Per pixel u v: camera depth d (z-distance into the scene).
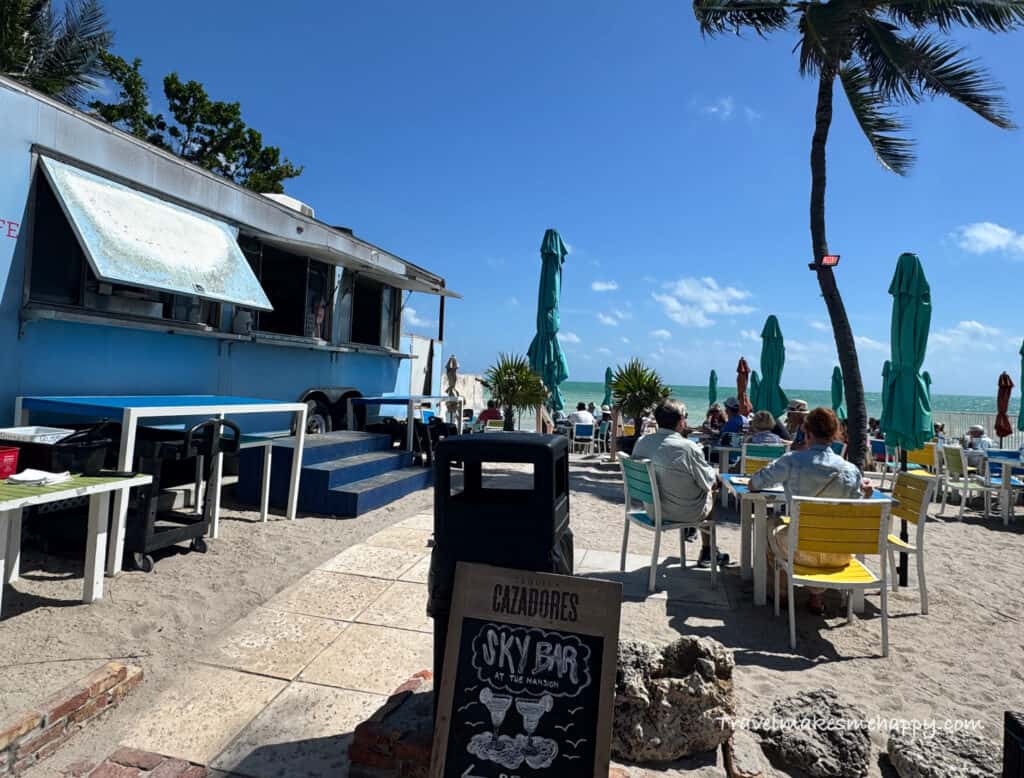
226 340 7.49
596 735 2.09
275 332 9.15
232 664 3.34
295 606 4.15
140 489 4.58
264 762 2.51
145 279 5.29
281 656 3.44
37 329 5.22
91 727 2.72
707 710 2.65
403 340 12.59
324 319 9.57
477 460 2.32
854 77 10.57
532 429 16.98
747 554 5.20
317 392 9.52
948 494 10.66
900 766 2.64
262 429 8.15
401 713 2.57
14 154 4.92
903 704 3.29
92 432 4.20
